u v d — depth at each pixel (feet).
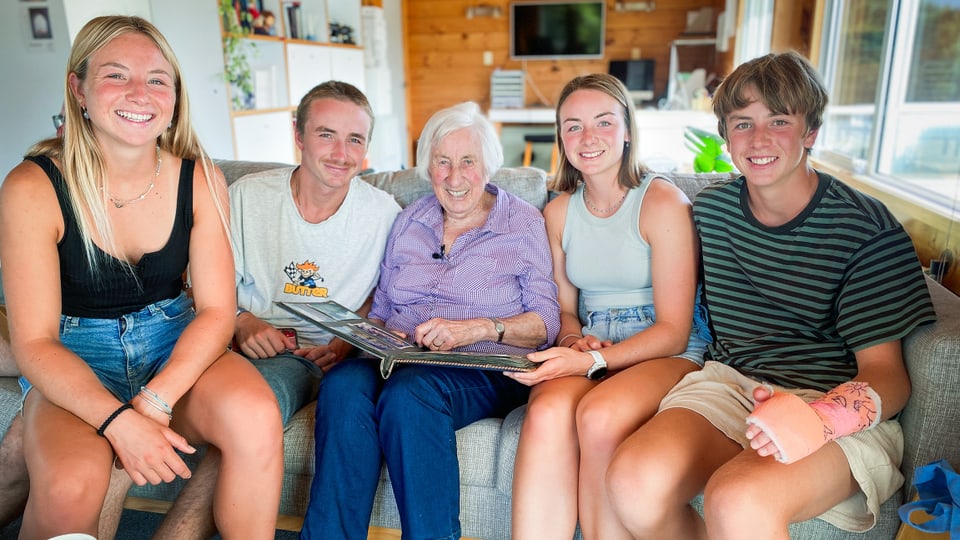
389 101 22.47
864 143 9.05
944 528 3.35
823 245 4.38
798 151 4.32
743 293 4.76
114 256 4.35
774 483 3.55
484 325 5.06
